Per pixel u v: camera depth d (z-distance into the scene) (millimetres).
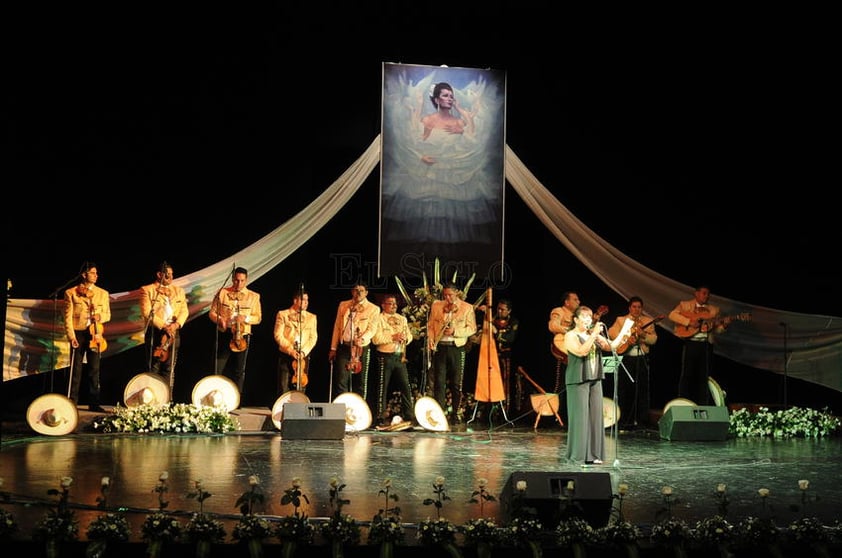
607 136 13383
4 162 11453
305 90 12602
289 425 10117
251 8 12336
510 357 12961
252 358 12945
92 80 11906
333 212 12461
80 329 10898
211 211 12422
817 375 12734
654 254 13422
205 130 12375
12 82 11453
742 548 5891
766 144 13133
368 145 12750
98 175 12016
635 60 13148
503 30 12977
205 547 5535
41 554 5504
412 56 12758
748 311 12898
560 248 13484
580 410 8836
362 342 11477
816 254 13031
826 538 5953
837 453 9664
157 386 10883
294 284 13008
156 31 12094
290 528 5660
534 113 13266
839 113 12758
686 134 13336
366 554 5688
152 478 7539
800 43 12742
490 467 8422
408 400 11828
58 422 9992
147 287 11352
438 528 5727
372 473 8008
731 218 13344
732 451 9789
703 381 11969
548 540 5902
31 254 11719
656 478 8070
